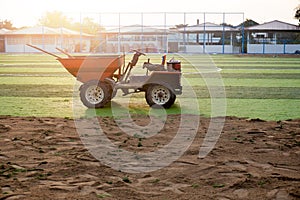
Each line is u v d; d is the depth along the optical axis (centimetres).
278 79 1581
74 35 4703
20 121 727
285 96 1085
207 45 4397
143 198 377
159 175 443
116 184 413
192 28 4362
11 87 1263
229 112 841
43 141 584
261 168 466
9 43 4906
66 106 908
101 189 400
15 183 412
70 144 572
